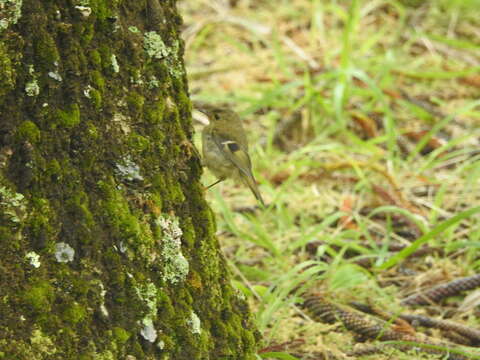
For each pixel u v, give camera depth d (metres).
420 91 16.42
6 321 5.73
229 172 9.02
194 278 6.96
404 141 14.47
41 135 5.88
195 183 7.12
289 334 8.86
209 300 7.14
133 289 6.41
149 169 6.63
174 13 7.03
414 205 12.62
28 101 5.80
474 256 11.10
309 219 12.08
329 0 19.64
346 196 12.54
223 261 7.50
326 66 16.41
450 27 18.77
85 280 6.12
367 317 9.45
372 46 17.94
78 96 6.05
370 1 19.91
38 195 5.88
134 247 6.42
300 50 16.89
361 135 14.91
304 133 14.60
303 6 19.28
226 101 14.85
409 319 9.52
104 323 6.22
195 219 7.12
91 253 6.16
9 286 5.76
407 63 17.38
